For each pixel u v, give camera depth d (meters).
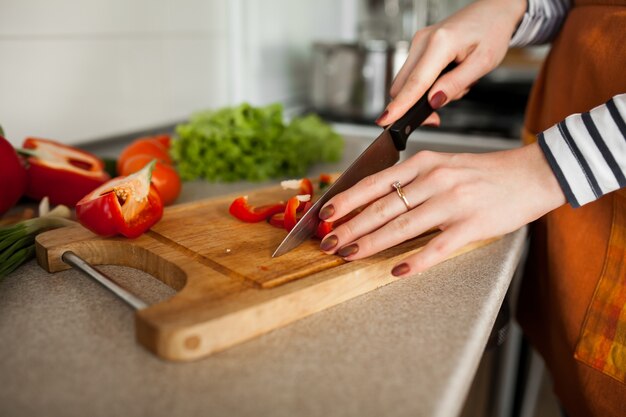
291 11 1.40
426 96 0.64
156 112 1.03
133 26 0.95
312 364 0.42
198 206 0.65
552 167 0.51
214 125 0.84
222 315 0.43
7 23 0.77
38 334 0.45
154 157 0.77
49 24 0.82
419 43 0.64
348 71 1.22
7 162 0.62
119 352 0.43
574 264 0.63
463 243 0.50
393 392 0.40
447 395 0.40
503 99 1.43
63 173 0.67
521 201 0.51
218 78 1.19
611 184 0.50
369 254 0.52
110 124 0.94
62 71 0.85
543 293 0.71
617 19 0.59
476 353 0.45
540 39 0.72
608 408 0.62
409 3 1.53
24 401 0.39
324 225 0.55
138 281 0.54
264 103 1.34
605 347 0.61
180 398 0.39
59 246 0.54
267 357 0.43
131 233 0.55
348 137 1.12
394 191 0.53
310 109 1.43
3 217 0.66
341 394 0.40
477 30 0.64
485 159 0.53
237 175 0.84
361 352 0.44
